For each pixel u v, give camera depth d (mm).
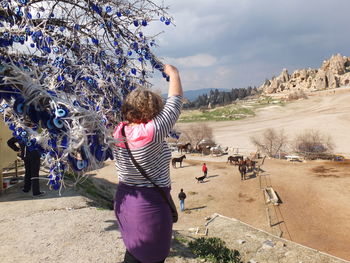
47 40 2152
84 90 2223
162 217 2072
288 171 35688
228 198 27297
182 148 50125
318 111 95000
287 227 21281
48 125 1661
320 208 24375
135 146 1938
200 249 6617
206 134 55438
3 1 2133
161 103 2039
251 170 36500
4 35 2086
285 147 49906
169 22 2434
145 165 1979
